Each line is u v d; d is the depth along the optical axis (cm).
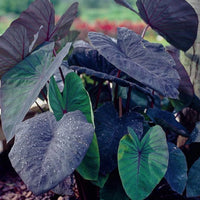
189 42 168
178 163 133
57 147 104
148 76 129
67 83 131
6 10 1538
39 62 133
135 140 124
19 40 132
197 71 182
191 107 181
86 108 126
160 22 162
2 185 204
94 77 170
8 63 140
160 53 143
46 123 118
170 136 219
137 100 187
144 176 116
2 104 125
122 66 127
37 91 113
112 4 1886
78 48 168
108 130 137
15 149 107
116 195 137
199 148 162
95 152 118
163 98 228
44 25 151
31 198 191
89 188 156
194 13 151
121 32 152
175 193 168
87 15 1741
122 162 116
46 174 97
